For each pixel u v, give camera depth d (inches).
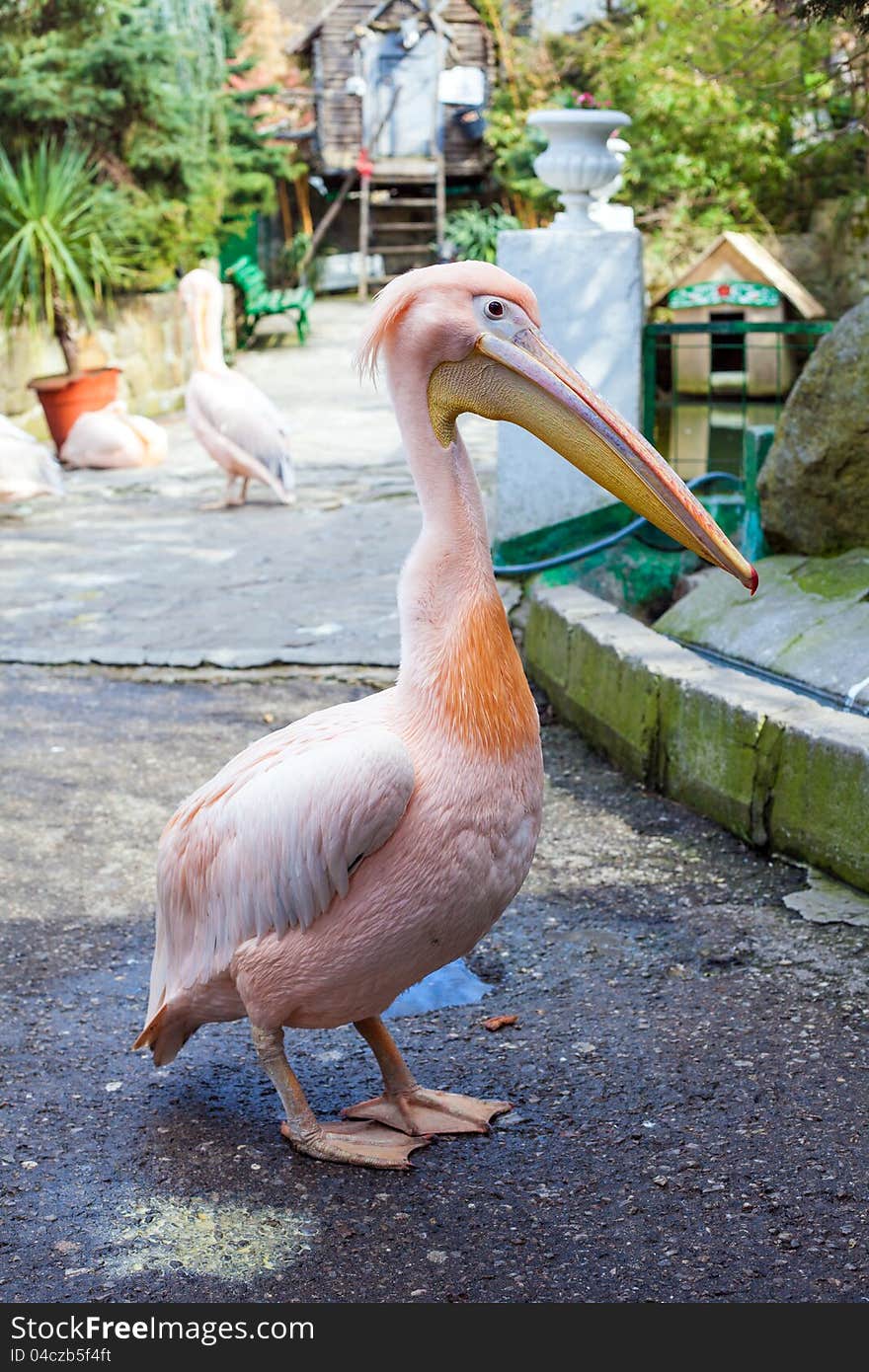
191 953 118.5
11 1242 107.7
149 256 576.4
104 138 552.4
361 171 901.2
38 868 180.9
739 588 228.2
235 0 765.3
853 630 197.3
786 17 231.9
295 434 508.1
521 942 157.4
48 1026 142.3
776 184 560.7
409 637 112.8
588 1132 120.2
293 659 259.6
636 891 167.9
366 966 111.8
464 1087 129.0
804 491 221.3
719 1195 110.2
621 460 108.5
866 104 267.7
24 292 496.7
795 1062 129.0
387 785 106.0
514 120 766.5
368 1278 102.3
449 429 112.9
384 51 916.0
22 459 420.8
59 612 298.5
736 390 402.6
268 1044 117.0
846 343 213.0
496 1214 109.3
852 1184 110.5
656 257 545.0
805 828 168.4
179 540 362.0
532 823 114.2
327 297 960.3
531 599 245.1
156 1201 112.6
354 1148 117.8
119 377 517.0
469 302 110.3
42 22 546.3
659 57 535.5
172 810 199.0
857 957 147.3
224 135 644.1
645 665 198.2
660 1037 135.1
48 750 223.1
